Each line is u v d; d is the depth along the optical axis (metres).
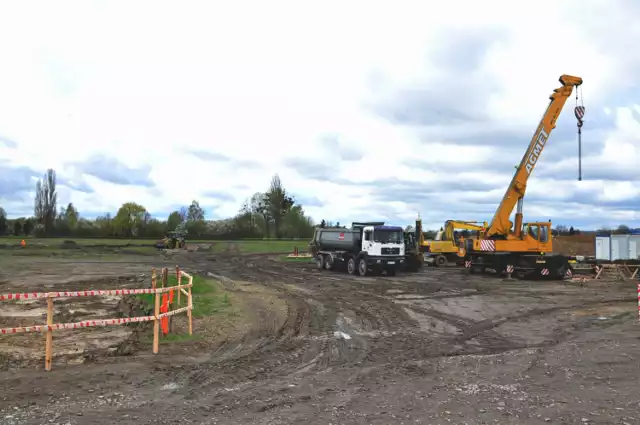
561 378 8.49
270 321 15.26
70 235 94.00
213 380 8.59
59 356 10.20
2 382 8.29
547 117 32.06
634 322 15.09
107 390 7.90
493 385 8.11
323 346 11.83
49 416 6.59
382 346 11.91
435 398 7.39
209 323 14.59
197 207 102.19
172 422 6.40
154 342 10.71
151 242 76.31
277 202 93.81
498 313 17.30
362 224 36.91
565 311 17.67
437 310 17.95
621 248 37.69
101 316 15.31
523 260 31.48
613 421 6.31
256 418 6.55
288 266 41.12
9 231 96.06
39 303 17.72
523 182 32.22
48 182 94.88
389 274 33.56
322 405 7.11
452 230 41.38
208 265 41.34
